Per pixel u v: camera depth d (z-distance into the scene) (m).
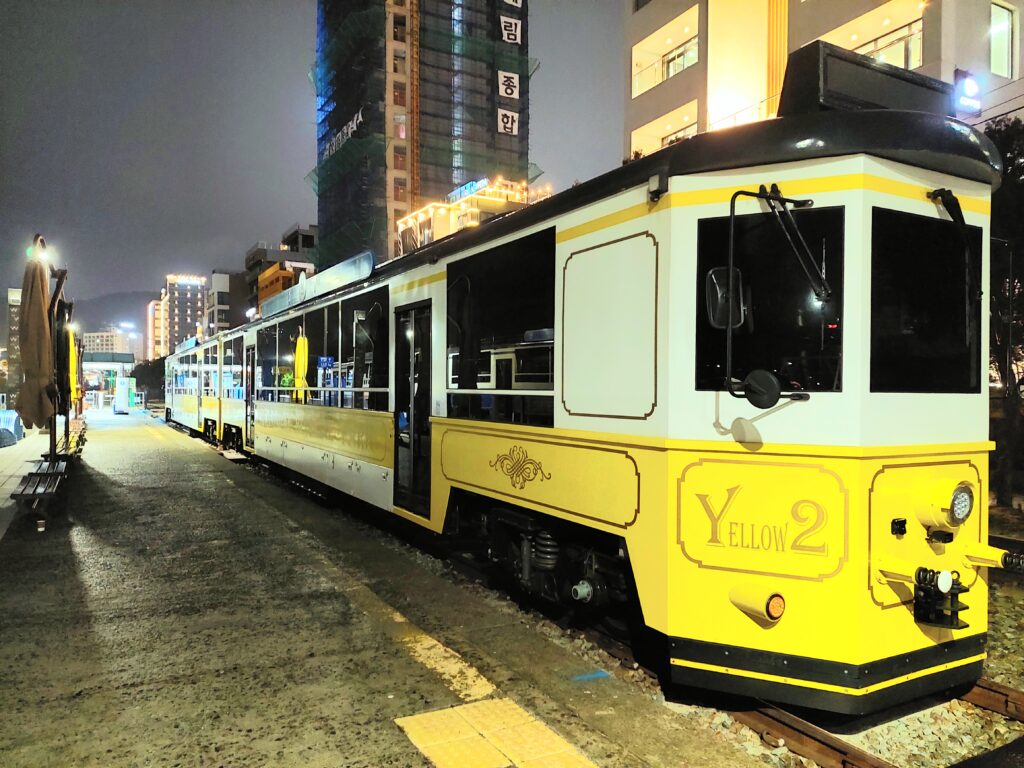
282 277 71.19
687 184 3.61
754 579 3.38
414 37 66.38
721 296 3.45
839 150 3.34
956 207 3.56
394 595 5.55
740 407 3.45
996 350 8.33
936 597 3.34
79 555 6.61
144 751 3.09
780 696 3.32
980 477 3.75
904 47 16.62
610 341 4.06
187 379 23.08
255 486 11.00
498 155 70.62
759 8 20.17
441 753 3.07
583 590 4.44
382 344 7.50
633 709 3.64
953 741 3.52
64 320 12.39
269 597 5.35
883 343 3.37
